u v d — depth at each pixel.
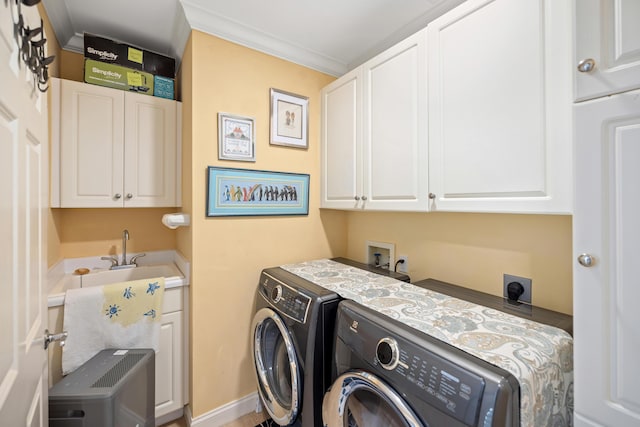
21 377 0.69
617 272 0.66
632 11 0.63
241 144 1.75
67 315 1.36
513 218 1.29
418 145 1.34
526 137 0.96
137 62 1.76
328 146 1.98
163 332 1.60
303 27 1.70
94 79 1.63
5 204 0.60
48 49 1.46
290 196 1.97
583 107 0.71
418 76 1.33
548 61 0.91
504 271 1.32
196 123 1.61
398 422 0.88
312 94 2.05
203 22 1.59
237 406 1.76
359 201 1.71
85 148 1.60
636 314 0.64
